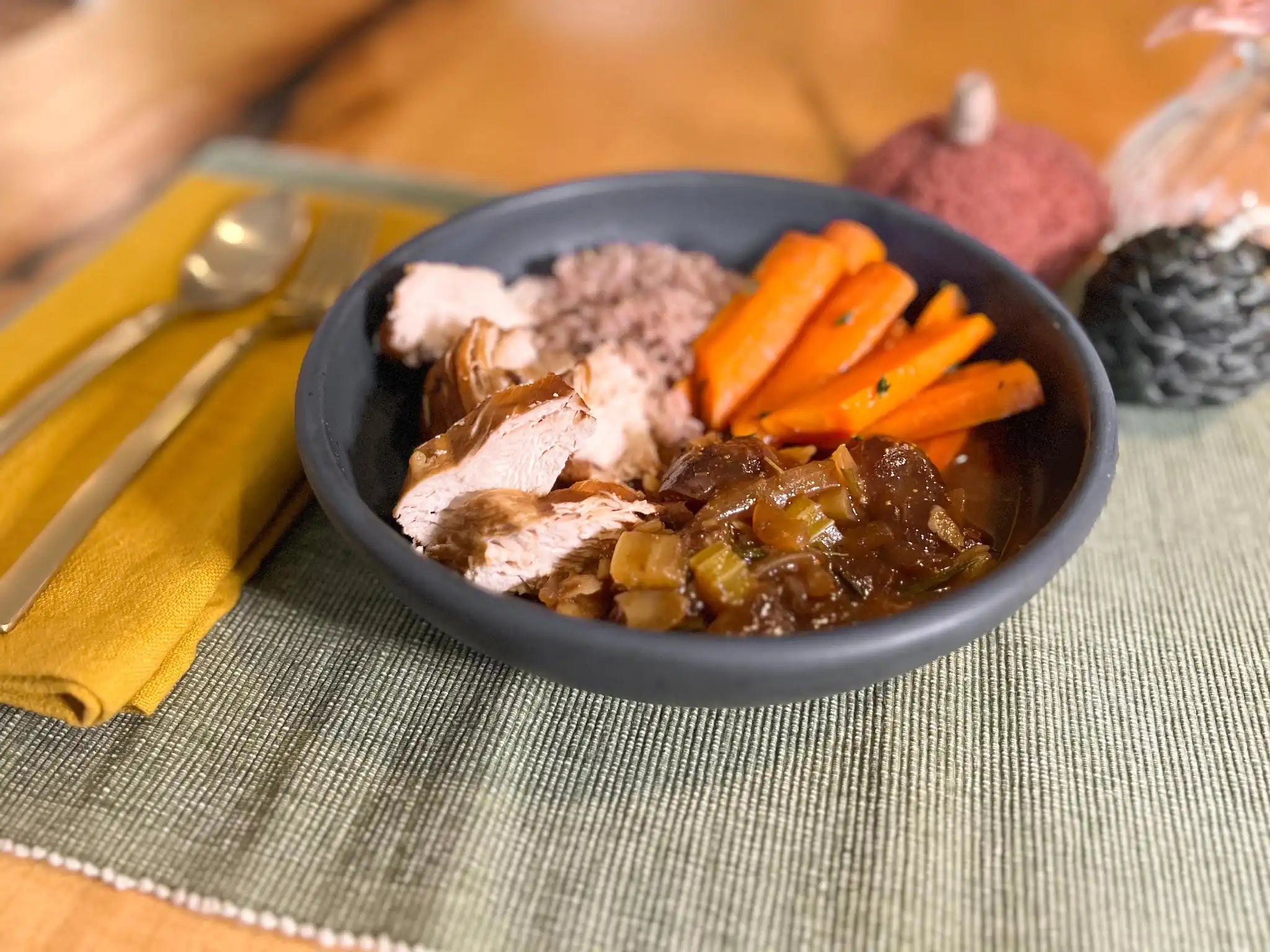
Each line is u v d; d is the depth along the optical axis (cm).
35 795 19
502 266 27
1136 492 24
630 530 20
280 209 31
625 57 41
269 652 21
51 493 23
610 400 24
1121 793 19
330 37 43
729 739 20
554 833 18
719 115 38
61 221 34
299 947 17
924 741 20
